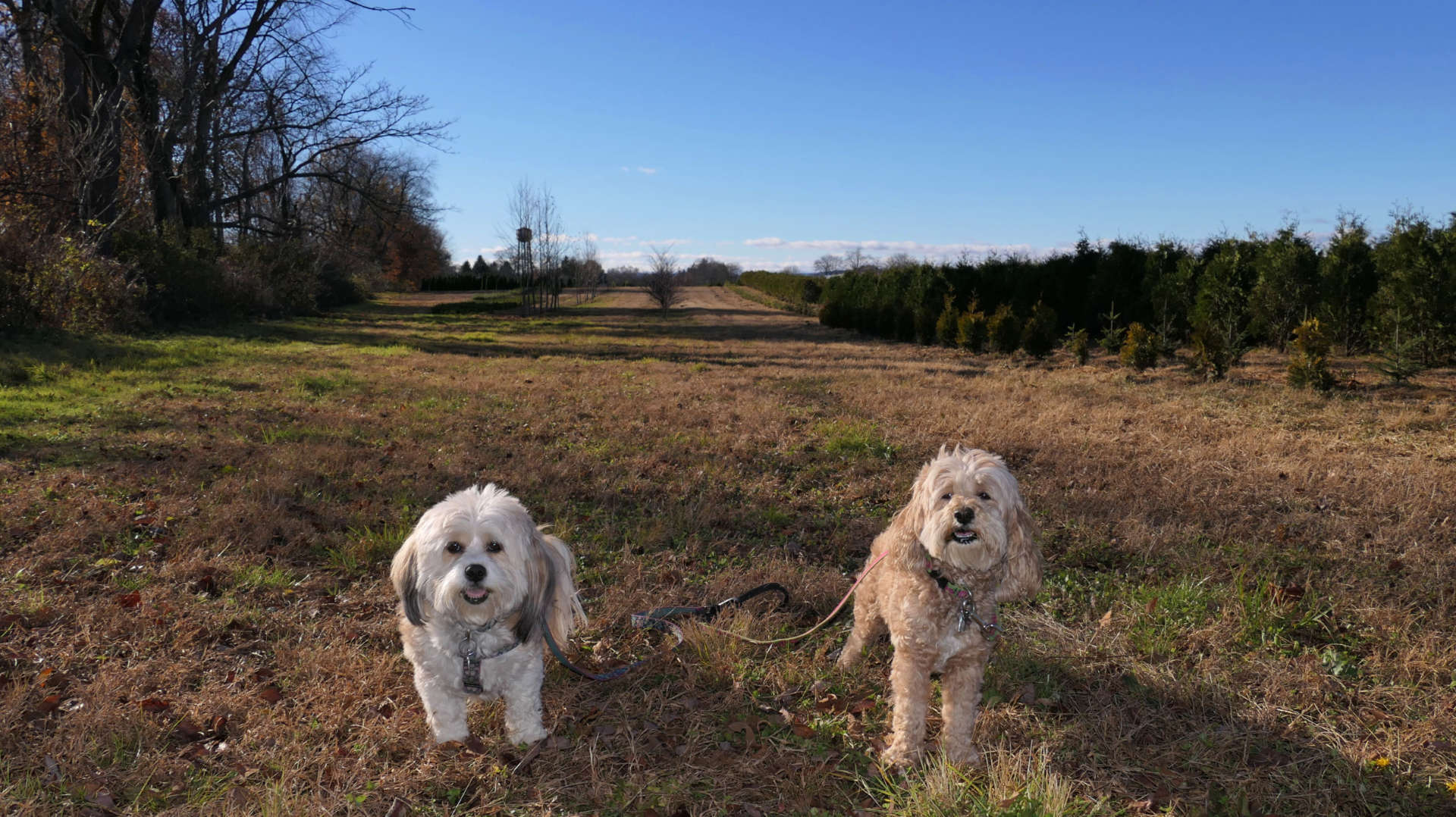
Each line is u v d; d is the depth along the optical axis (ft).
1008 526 11.37
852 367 63.82
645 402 42.47
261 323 96.84
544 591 11.70
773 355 76.18
